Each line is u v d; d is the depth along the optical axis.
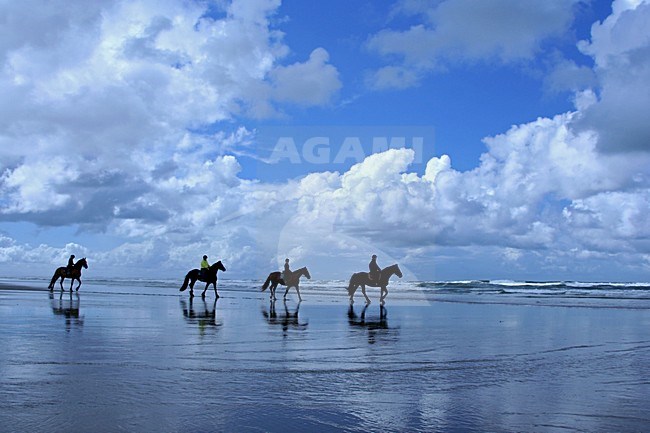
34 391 6.34
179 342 10.93
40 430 4.79
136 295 32.25
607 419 5.52
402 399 6.32
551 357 9.76
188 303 24.98
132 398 6.08
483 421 5.41
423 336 12.83
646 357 9.87
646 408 5.99
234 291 42.72
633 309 25.59
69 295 30.11
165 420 5.21
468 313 21.55
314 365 8.58
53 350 9.48
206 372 7.78
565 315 20.98
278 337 12.19
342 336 12.61
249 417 5.41
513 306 27.36
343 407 5.91
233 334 12.62
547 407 6.00
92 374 7.42
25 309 18.75
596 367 8.77
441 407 5.96
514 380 7.60
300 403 6.05
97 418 5.23
